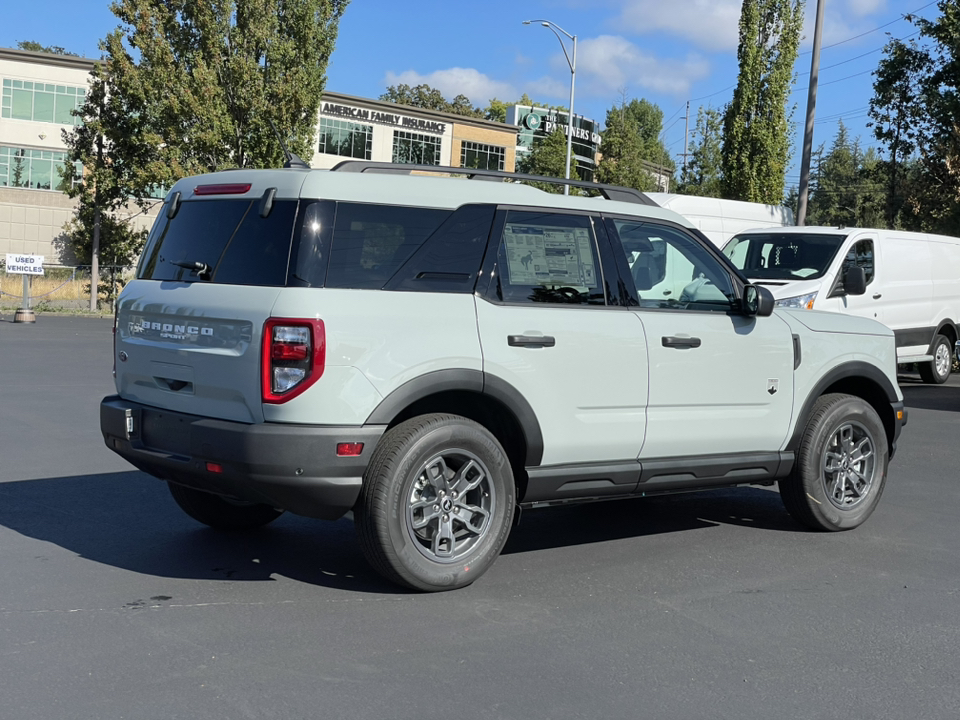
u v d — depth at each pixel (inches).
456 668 156.5
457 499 195.9
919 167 1109.7
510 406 199.8
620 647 168.6
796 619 186.7
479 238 200.7
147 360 203.5
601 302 216.8
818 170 3134.8
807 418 252.4
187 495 229.1
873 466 262.8
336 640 167.5
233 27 1251.2
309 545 229.0
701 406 230.4
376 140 1975.9
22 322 1042.7
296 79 1244.5
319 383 177.9
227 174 201.6
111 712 136.8
